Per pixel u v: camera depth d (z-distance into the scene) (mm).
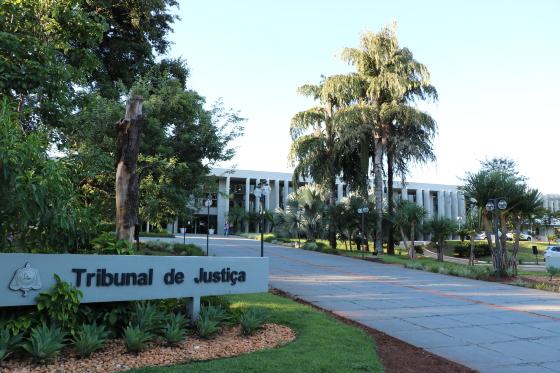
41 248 6055
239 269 7484
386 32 30859
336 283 15008
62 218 5578
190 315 7004
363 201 33000
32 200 5023
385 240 35688
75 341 5582
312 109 34094
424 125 29875
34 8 7836
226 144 17047
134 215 7895
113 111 13812
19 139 5273
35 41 7516
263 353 5957
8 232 5699
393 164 32062
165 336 6258
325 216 34781
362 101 31656
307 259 24703
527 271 23562
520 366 6344
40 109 8406
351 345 6656
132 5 21188
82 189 13016
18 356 5297
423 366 6074
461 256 41750
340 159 33812
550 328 8953
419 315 9898
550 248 34500
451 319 9570
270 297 10602
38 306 5449
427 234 32719
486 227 20016
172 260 6734
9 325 5336
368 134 31578
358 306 10734
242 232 63688
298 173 34688
